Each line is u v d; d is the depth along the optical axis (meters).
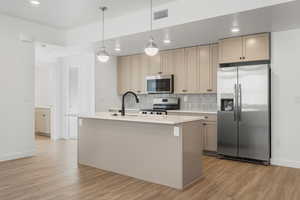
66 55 6.08
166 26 3.67
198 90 5.07
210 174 3.42
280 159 3.94
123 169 3.41
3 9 3.85
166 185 2.97
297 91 3.82
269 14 3.11
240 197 2.63
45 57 6.32
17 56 4.25
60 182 3.06
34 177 3.25
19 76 4.27
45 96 7.56
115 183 3.05
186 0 3.46
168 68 5.51
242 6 3.00
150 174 3.12
